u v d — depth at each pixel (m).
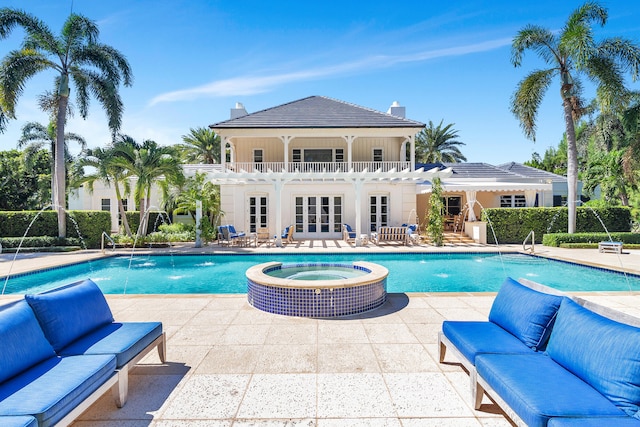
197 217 16.95
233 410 3.22
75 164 17.95
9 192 28.55
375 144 23.56
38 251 15.84
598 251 14.73
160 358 4.19
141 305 6.72
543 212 17.80
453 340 3.80
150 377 3.86
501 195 25.17
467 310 6.29
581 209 18.03
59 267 12.15
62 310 3.47
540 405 2.41
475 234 18.14
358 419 3.07
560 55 17.45
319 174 16.83
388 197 21.16
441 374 3.90
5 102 16.88
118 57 19.69
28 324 3.06
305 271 8.45
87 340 3.58
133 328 3.96
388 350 4.55
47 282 10.70
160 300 7.09
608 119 23.53
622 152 23.09
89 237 17.30
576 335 2.92
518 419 2.53
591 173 27.58
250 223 21.03
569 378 2.80
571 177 17.02
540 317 3.43
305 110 22.67
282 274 8.15
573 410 2.36
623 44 16.27
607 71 16.20
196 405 3.30
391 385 3.66
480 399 3.20
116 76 19.58
